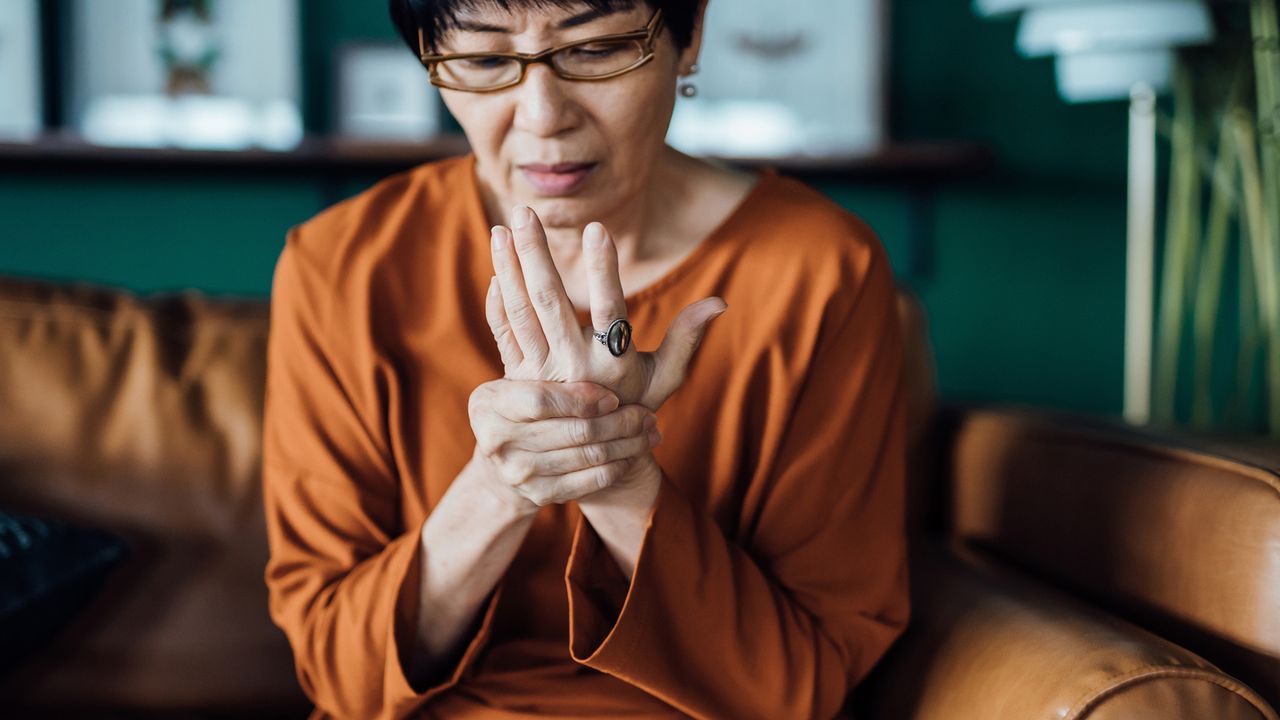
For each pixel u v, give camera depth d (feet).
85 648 3.77
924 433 4.68
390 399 3.17
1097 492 3.54
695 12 2.86
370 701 2.91
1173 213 7.52
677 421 3.18
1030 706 2.69
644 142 2.81
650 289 3.20
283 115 7.53
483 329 3.23
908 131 7.89
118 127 7.43
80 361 4.08
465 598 2.88
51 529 3.66
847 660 3.07
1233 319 7.95
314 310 3.22
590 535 2.81
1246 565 2.89
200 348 4.21
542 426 2.46
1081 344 8.05
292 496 3.16
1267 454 3.20
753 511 3.19
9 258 7.50
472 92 2.72
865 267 3.25
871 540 3.20
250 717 3.85
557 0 2.55
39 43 7.32
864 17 7.72
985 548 4.24
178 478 3.99
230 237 7.63
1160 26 6.11
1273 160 6.58
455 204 3.34
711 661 2.87
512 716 2.93
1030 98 7.88
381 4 7.56
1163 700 2.57
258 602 3.91
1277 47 6.15
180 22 7.47
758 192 3.33
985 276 8.00
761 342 3.17
